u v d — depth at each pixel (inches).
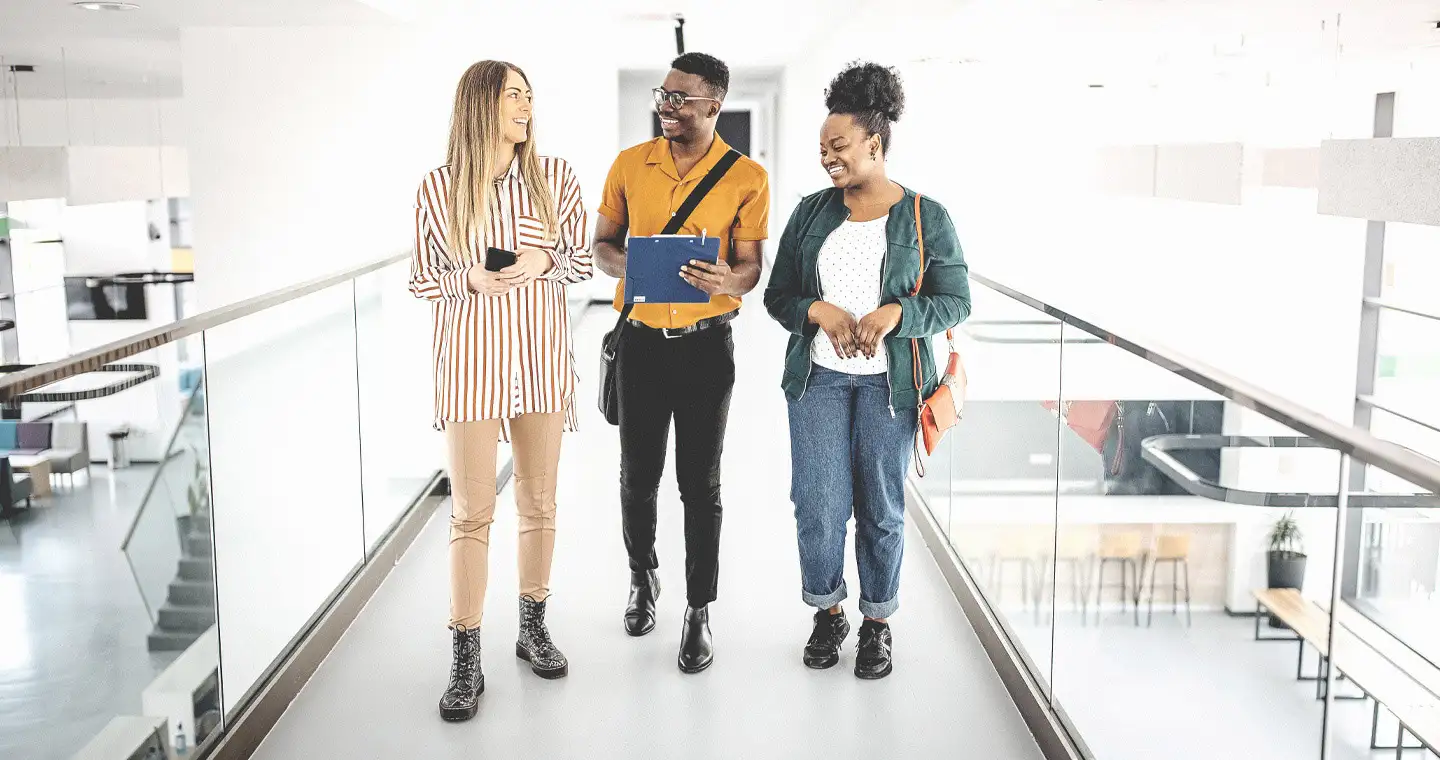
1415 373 370.6
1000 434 135.4
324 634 128.3
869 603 122.7
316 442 141.0
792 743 109.7
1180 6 194.7
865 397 118.2
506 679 122.6
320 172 228.5
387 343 173.3
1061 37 249.4
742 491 198.4
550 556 124.8
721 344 122.7
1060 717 108.6
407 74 226.5
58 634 109.7
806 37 379.2
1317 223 385.7
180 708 101.2
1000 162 347.6
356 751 107.8
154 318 605.6
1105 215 408.5
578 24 320.2
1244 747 79.6
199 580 104.0
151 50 305.7
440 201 112.3
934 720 114.7
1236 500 80.0
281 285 231.0
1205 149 255.8
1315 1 185.3
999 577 132.2
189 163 229.1
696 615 125.6
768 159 691.4
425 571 157.0
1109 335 97.0
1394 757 144.4
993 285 143.8
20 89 450.0
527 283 114.9
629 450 126.9
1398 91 337.4
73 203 398.3
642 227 122.0
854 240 116.0
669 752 107.8
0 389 68.6
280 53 226.4
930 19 228.1
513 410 115.1
